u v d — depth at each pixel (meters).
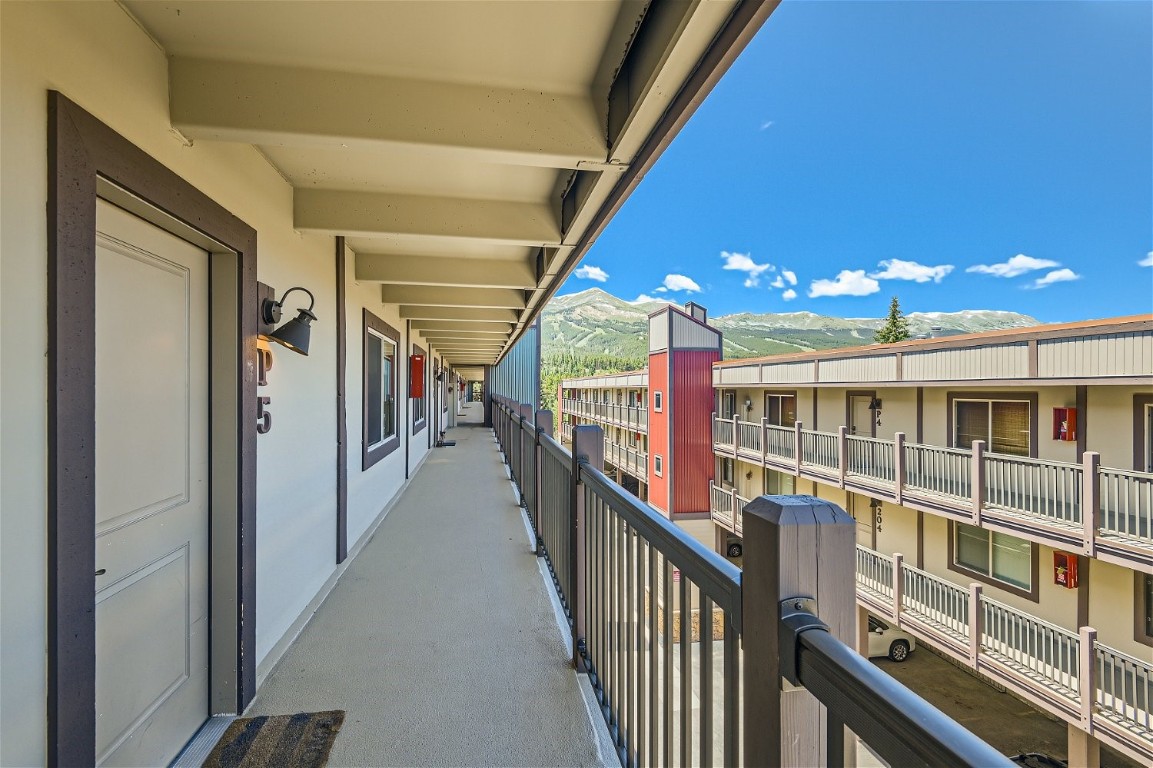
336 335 3.18
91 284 1.14
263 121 1.51
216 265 1.87
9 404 0.96
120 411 1.39
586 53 1.48
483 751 1.63
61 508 1.06
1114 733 5.22
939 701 8.25
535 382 17.50
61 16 1.08
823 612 0.69
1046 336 6.29
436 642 2.37
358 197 2.52
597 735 1.71
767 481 13.46
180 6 1.27
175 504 1.65
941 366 7.89
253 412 1.96
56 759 1.05
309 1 1.25
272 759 1.61
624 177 1.84
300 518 2.55
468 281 3.83
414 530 4.26
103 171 1.18
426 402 8.70
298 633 2.45
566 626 2.54
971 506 7.11
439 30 1.37
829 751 0.60
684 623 1.05
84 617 1.12
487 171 2.29
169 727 1.60
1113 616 6.03
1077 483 5.96
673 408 16.47
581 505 2.17
